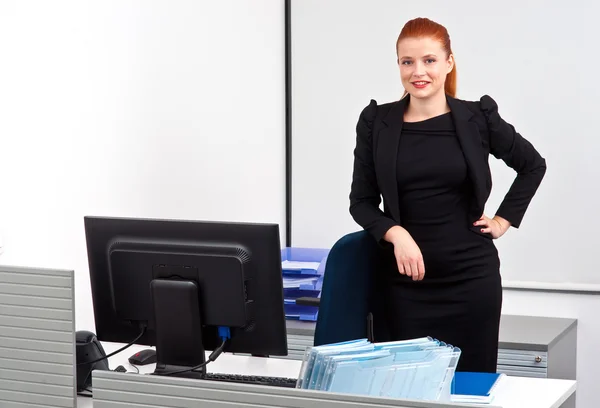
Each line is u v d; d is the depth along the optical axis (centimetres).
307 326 356
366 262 290
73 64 305
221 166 397
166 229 231
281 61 443
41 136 291
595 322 403
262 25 425
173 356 232
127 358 277
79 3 307
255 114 421
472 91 414
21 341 219
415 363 199
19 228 282
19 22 280
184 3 368
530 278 409
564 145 402
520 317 406
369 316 263
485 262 301
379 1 425
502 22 406
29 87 285
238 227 224
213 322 230
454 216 296
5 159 276
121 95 331
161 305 229
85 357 243
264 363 276
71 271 212
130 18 334
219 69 394
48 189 295
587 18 395
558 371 370
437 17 416
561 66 400
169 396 193
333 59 434
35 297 216
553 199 404
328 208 440
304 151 443
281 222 446
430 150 294
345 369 193
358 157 311
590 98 397
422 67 290
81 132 310
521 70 405
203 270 227
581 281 403
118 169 330
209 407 190
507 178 407
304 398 182
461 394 233
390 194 297
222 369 269
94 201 318
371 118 306
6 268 219
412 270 285
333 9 432
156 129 352
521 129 408
